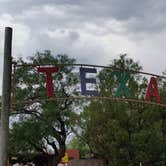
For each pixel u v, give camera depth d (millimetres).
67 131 59250
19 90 54906
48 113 55281
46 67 18766
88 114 58344
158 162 57188
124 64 56219
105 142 56781
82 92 19125
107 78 54062
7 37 15047
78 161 64000
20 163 58750
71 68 57469
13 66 18219
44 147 58625
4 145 14523
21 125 56312
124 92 20734
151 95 21203
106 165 60312
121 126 55781
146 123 56312
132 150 55469
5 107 14844
